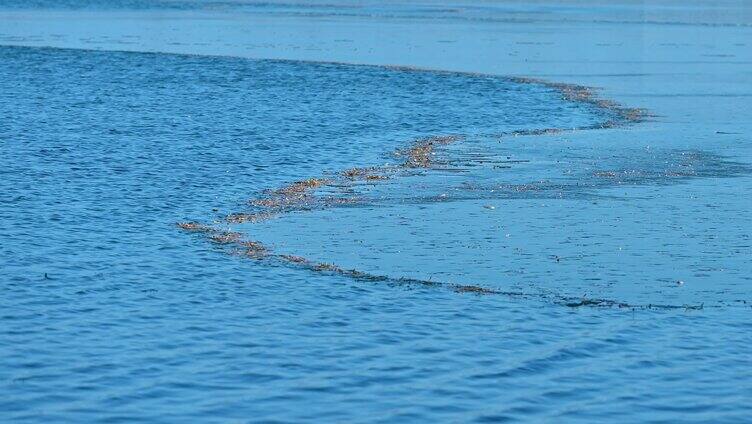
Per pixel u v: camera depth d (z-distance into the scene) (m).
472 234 33.91
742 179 43.03
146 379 21.97
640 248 32.31
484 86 76.19
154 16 157.75
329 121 59.06
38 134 52.97
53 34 120.69
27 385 21.52
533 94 72.00
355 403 20.92
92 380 21.86
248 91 72.88
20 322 25.33
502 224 35.25
